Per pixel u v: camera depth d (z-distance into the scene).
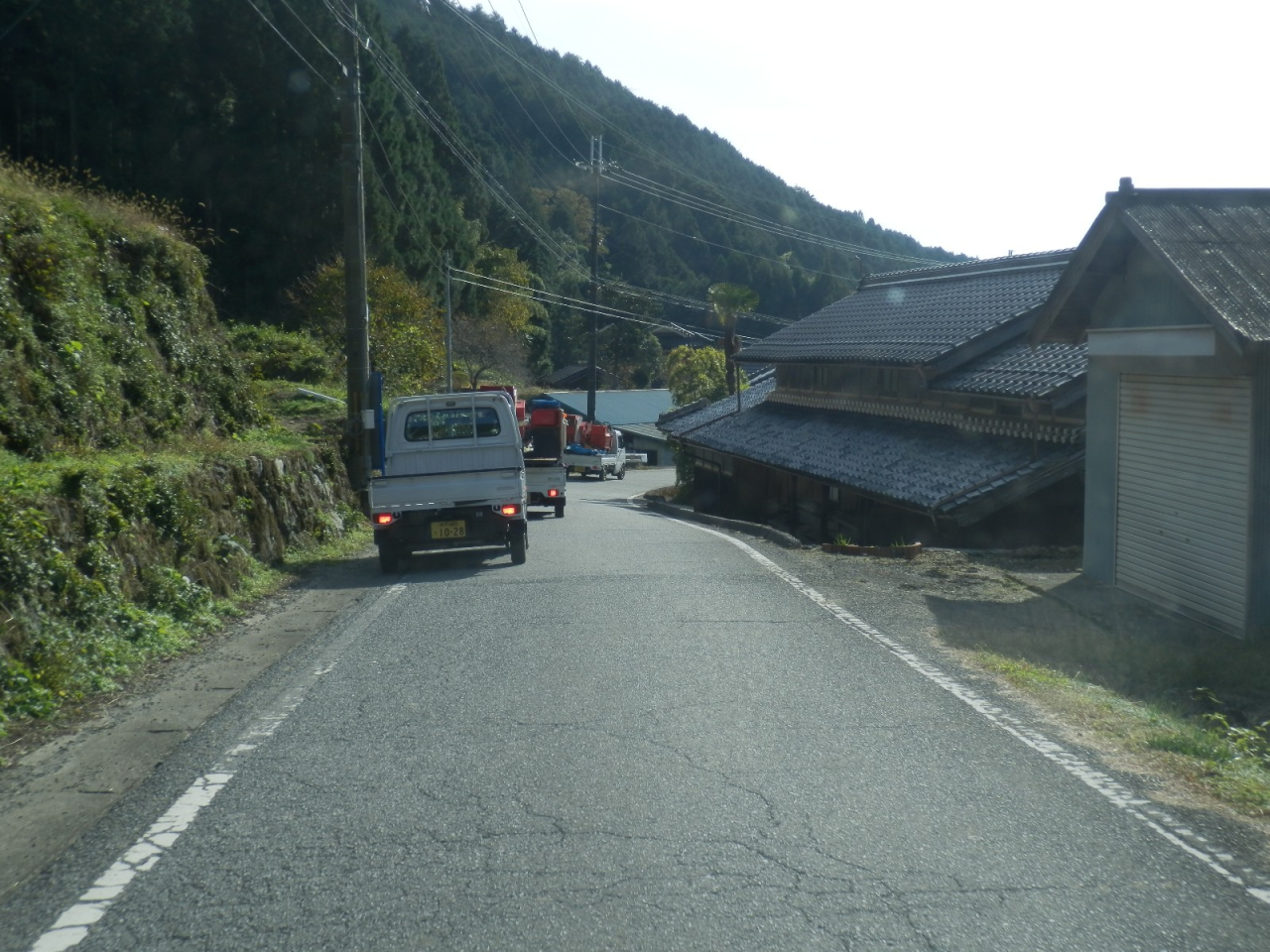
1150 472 11.23
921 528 18.11
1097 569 12.41
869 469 19.73
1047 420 17.17
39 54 36.28
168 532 10.09
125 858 4.34
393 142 46.19
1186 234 9.97
